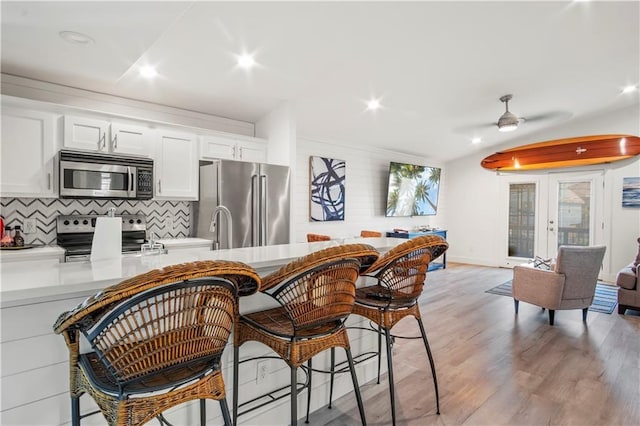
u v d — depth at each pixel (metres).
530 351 3.09
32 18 1.99
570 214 6.48
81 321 0.98
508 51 3.52
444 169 8.22
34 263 1.66
